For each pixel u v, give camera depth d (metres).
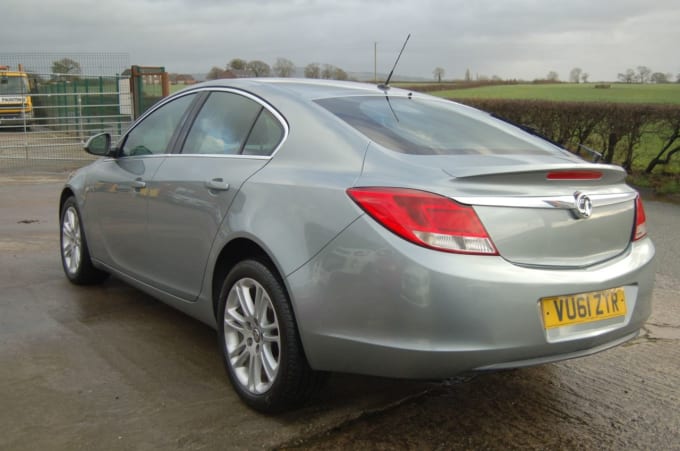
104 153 4.76
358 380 3.65
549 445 3.02
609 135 13.66
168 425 3.05
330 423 3.14
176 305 3.98
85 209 4.95
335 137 3.15
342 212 2.82
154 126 4.46
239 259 3.50
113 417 3.11
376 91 3.91
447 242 2.63
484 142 3.42
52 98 15.05
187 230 3.72
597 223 2.98
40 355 3.82
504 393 3.57
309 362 2.96
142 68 15.11
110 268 4.71
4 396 3.29
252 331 3.27
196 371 3.68
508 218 2.72
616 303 3.01
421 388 3.58
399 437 3.04
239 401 3.32
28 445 2.84
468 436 3.08
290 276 2.94
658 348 4.34
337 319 2.80
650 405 3.47
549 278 2.74
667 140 13.12
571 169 2.84
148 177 4.14
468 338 2.61
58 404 3.22
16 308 4.64
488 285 2.61
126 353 3.90
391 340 2.68
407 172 2.81
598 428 3.21
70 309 4.66
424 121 3.54
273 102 3.55
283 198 3.09
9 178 12.32
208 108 4.02
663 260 6.86
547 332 2.74
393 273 2.64
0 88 15.04
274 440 2.96
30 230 7.35
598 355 4.19
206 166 3.70
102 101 15.18
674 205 11.06
